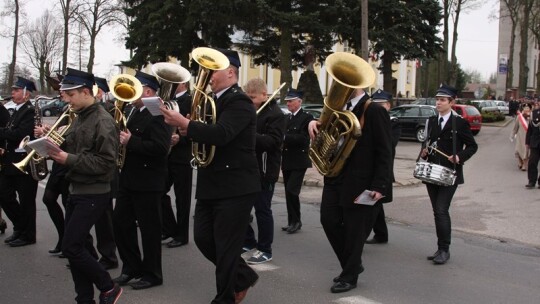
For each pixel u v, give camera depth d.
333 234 4.99
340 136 4.69
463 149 5.97
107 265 5.56
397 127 7.05
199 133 3.78
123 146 4.67
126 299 4.66
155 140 4.59
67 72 4.09
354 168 4.76
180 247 6.46
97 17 35.75
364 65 4.61
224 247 4.06
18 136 5.97
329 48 30.19
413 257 6.17
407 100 34.41
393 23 26.61
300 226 7.39
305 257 6.10
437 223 5.95
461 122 5.89
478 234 7.34
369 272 5.57
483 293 4.98
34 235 6.42
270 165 5.81
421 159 6.14
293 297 4.79
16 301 4.61
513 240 7.05
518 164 14.84
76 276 4.14
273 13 24.72
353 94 4.81
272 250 6.38
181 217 6.50
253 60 33.66
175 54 30.20
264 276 5.39
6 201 6.25
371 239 6.88
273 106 5.86
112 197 5.43
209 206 4.20
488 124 33.56
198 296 4.78
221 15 25.55
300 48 30.61
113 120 4.16
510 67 52.19
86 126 4.06
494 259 6.14
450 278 5.41
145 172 4.76
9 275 5.29
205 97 4.05
